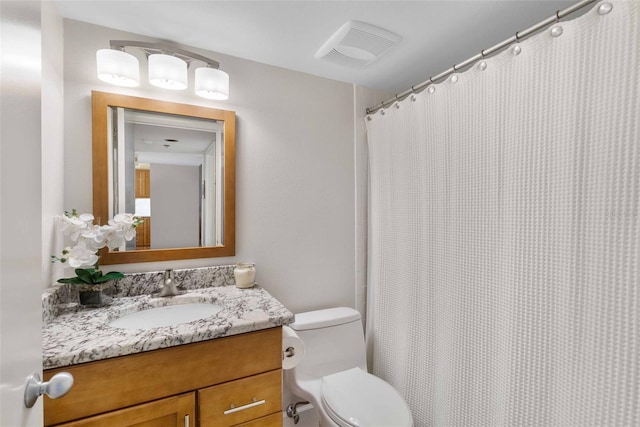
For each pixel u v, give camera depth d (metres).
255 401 1.01
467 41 1.39
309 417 1.67
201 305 1.29
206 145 1.46
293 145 1.69
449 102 1.36
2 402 0.42
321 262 1.79
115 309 1.11
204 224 1.46
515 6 1.15
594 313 0.89
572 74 0.93
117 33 1.29
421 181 1.52
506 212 1.13
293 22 1.25
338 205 1.84
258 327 1.00
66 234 1.21
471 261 1.27
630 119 0.82
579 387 0.92
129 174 1.32
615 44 0.84
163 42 1.38
